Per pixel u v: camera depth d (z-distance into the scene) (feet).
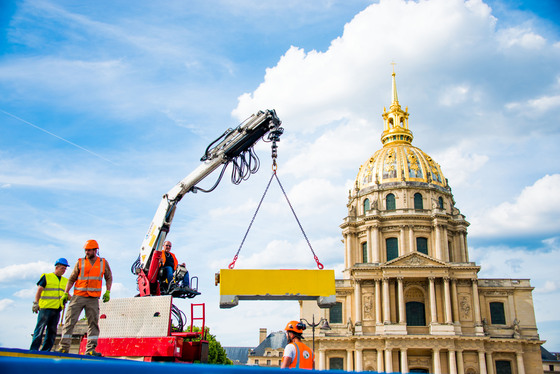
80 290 53.16
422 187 344.49
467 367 268.62
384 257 331.57
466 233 347.15
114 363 16.84
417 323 290.97
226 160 75.25
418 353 279.49
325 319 297.74
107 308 57.26
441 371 266.98
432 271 283.18
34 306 57.16
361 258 342.44
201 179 75.56
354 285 299.99
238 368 18.53
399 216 331.98
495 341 274.57
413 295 297.94
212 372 17.89
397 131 386.32
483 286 294.25
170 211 75.10
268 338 514.27
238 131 74.38
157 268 69.97
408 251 326.03
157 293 69.26
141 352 53.98
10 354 26.86
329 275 53.36
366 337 277.23
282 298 52.54
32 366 15.07
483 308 291.99
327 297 52.49
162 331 54.19
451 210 353.31
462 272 285.64
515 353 274.98
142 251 74.90
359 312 289.94
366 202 355.97
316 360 291.58
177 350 54.75
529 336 283.38
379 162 367.45
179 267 68.28
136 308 56.03
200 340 61.41
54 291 58.34
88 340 53.52
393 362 273.95
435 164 373.61
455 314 278.26
